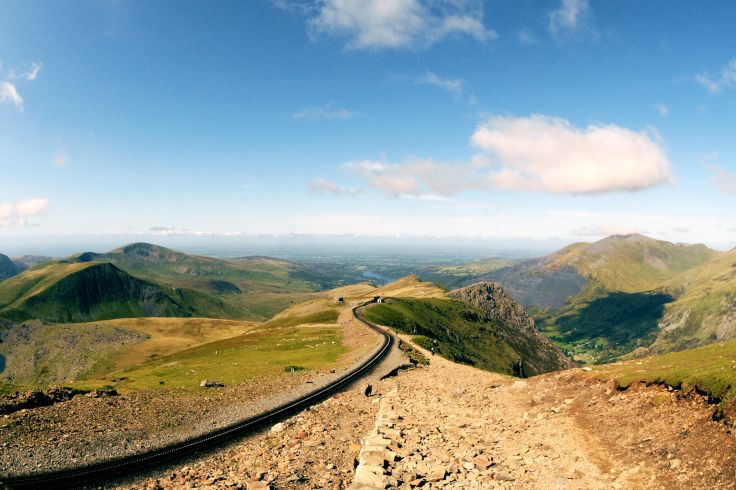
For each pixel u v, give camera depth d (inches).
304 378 2063.2
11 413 1202.6
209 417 1360.7
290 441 1080.2
